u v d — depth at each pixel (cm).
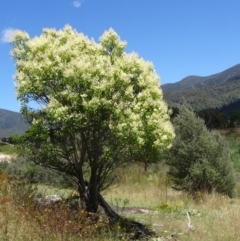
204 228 981
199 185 1644
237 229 927
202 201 1475
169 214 1183
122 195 1606
